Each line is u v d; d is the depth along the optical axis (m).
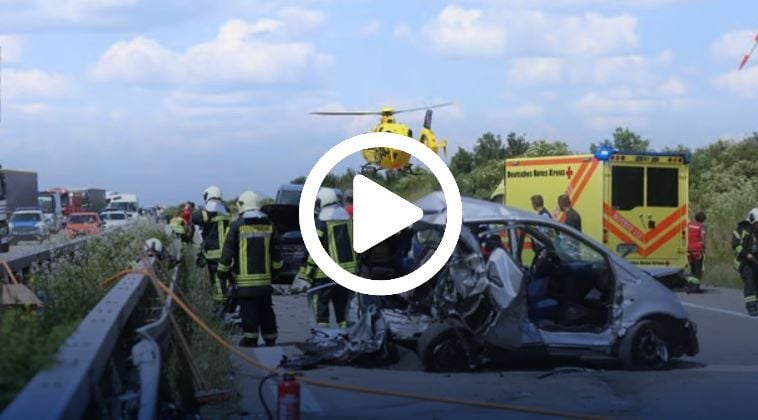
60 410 4.16
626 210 20.64
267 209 20.78
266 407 8.20
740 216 26.70
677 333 10.81
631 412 8.66
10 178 56.34
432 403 8.89
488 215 10.44
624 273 10.65
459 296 10.14
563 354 10.41
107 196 95.69
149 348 6.70
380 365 10.71
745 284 16.64
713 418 8.45
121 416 6.11
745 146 40.84
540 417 8.41
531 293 10.84
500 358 10.50
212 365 9.20
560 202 18.20
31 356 5.11
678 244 20.97
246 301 11.88
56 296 10.14
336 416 8.38
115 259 13.58
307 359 10.68
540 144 41.19
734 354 12.37
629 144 44.16
